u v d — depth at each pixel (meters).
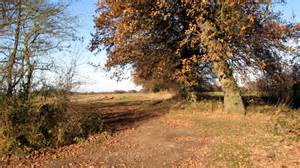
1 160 11.37
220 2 20.70
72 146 13.73
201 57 23.31
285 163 10.06
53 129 13.67
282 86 26.34
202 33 21.97
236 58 22.55
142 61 28.08
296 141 12.55
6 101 12.61
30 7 17.00
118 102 45.53
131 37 24.08
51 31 17.88
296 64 24.78
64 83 14.72
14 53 16.27
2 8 16.64
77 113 15.09
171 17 23.72
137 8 22.16
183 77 24.88
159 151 12.64
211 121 20.38
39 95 13.67
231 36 20.86
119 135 16.50
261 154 11.20
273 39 22.67
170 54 26.66
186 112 25.88
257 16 21.69
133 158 11.67
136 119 23.59
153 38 25.22
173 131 17.31
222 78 23.59
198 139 14.75
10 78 13.86
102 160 11.47
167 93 56.44
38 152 12.45
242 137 14.39
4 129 12.06
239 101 23.52
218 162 10.68
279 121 16.20
